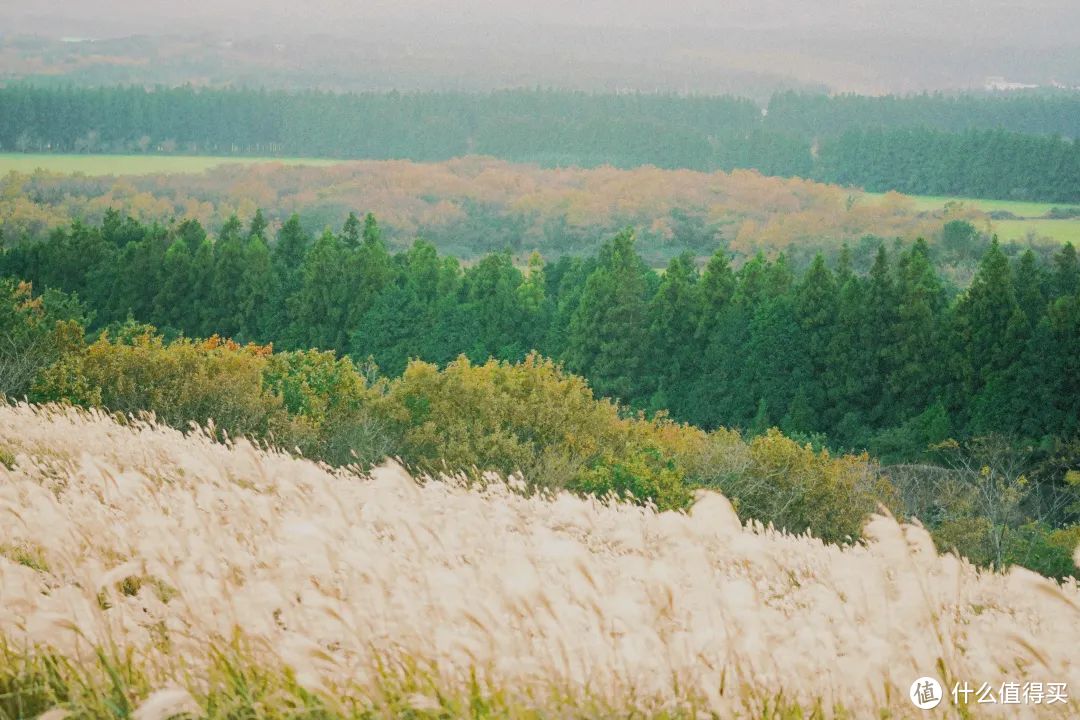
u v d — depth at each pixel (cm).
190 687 458
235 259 9962
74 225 10862
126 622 509
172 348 3994
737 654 454
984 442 5391
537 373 4322
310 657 451
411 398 3834
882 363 7331
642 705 440
